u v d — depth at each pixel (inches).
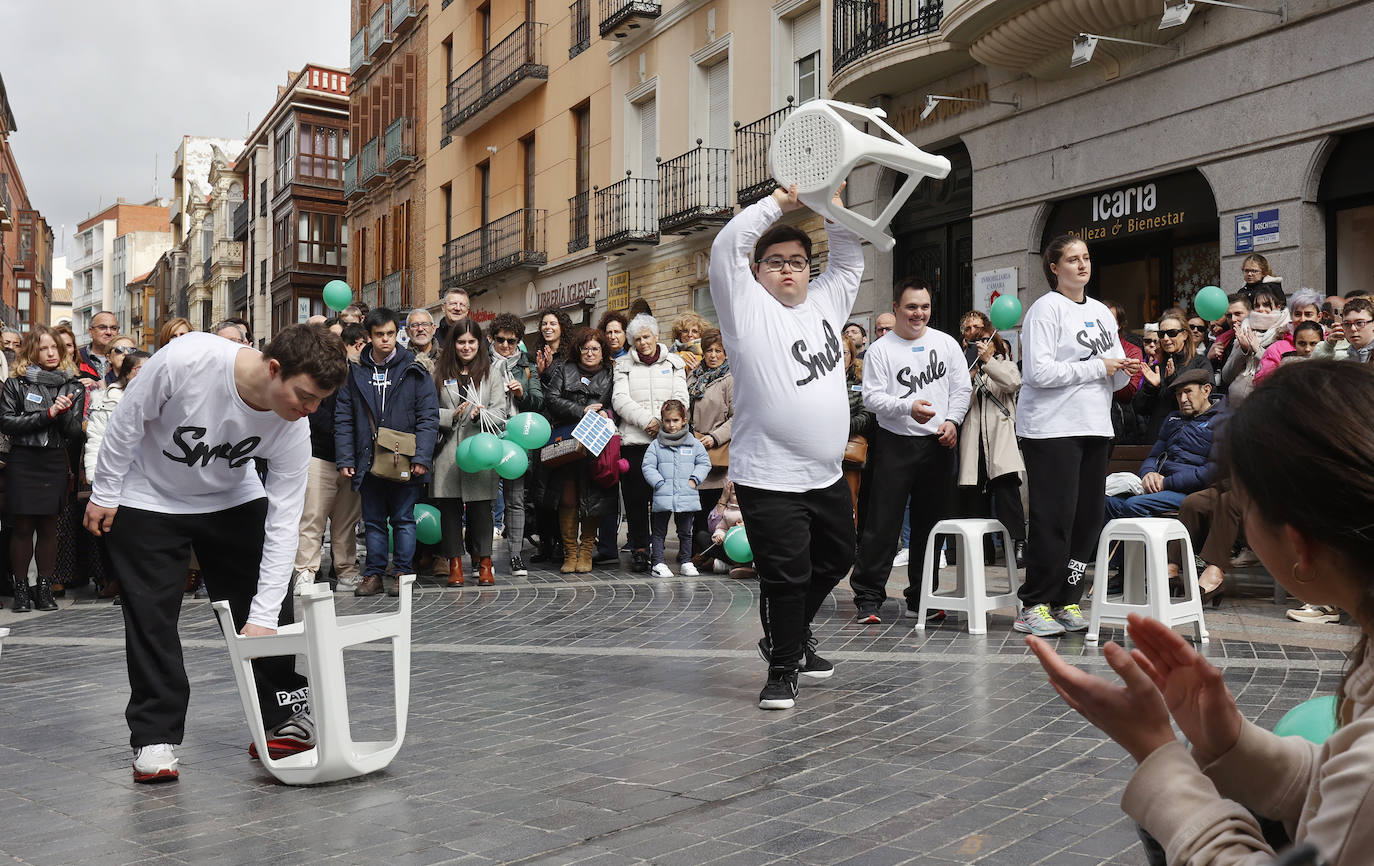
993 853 128.0
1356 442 47.4
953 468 298.7
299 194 1870.1
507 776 164.1
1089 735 178.4
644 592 366.6
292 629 170.6
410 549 383.9
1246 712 189.5
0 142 2257.6
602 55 917.2
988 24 525.0
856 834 135.5
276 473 171.5
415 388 375.6
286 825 143.8
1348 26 415.2
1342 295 432.5
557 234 993.5
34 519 374.9
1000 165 570.3
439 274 1238.9
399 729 169.3
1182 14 434.9
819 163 196.4
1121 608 257.0
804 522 204.7
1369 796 45.1
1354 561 48.9
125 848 135.8
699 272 805.2
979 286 582.2
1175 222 491.2
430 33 1259.2
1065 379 261.3
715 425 414.9
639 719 197.8
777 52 719.1
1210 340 400.2
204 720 204.8
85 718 210.2
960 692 212.1
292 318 1879.9
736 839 134.6
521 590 380.8
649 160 872.9
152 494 166.2
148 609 165.2
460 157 1188.5
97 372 448.8
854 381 404.5
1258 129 447.8
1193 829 51.7
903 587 372.5
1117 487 342.6
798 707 203.6
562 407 422.6
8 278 2906.0
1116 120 507.5
